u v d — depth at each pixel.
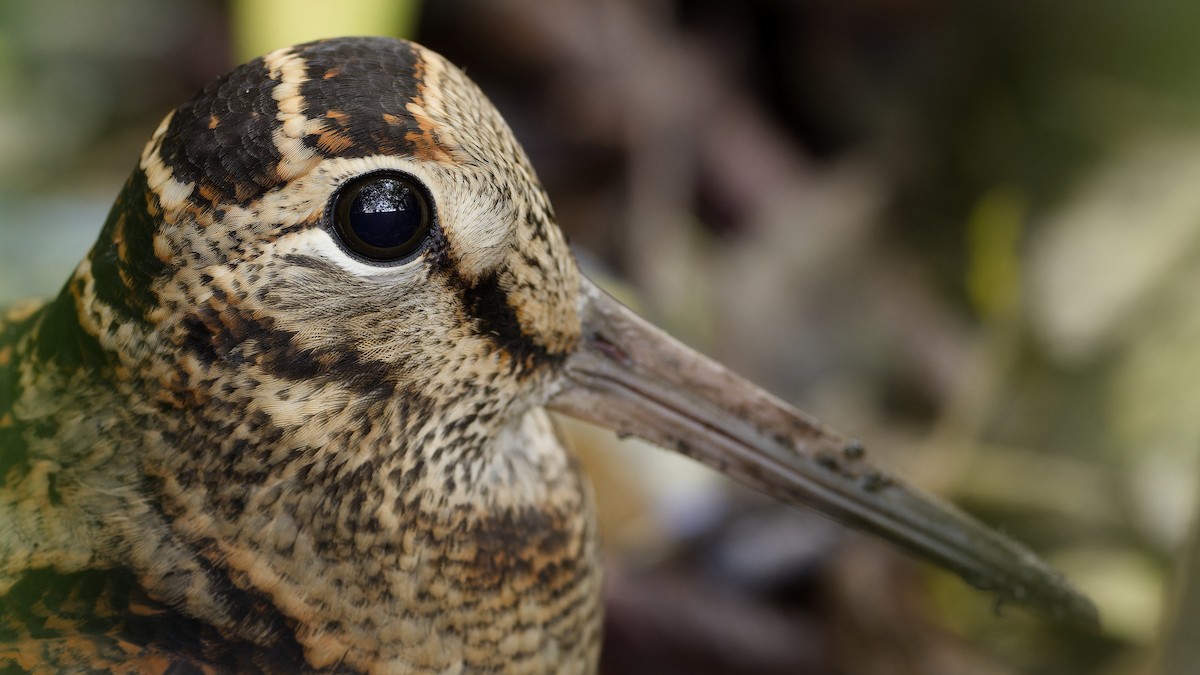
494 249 0.85
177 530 0.85
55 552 0.85
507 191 0.85
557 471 0.87
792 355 1.01
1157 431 0.97
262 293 0.84
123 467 0.85
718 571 0.97
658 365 0.87
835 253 1.02
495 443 0.86
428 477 0.85
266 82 0.84
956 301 1.02
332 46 0.84
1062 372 0.97
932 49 1.05
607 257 1.02
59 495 0.85
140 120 1.05
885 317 1.01
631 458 0.97
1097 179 0.99
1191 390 0.97
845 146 1.07
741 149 1.04
